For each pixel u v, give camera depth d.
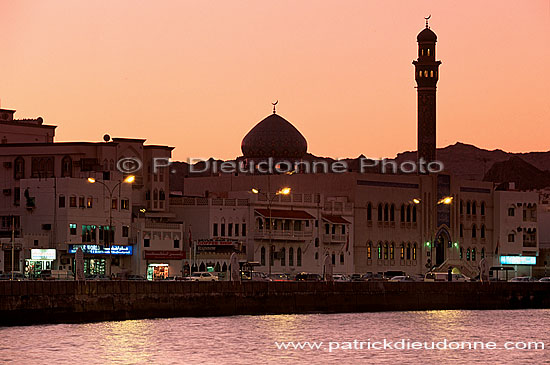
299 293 146.38
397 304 156.25
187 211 177.62
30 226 164.38
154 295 133.12
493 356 110.69
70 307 125.25
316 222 187.50
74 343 110.38
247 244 178.25
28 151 177.00
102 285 128.38
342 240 192.00
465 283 163.62
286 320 137.12
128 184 169.00
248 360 103.88
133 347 109.25
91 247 162.12
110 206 158.50
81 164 174.62
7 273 153.00
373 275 186.75
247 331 123.75
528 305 169.25
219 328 125.69
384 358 107.56
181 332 120.94
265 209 180.75
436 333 128.38
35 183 164.50
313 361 104.44
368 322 138.25
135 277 159.62
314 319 139.88
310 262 186.25
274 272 180.25
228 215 177.25
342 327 131.50
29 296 121.81
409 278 181.00
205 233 175.75
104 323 126.88
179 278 158.75
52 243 161.88
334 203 192.12
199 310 137.00
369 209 198.75
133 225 168.12
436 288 160.75
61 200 162.00
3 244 156.75
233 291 140.38
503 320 146.25
